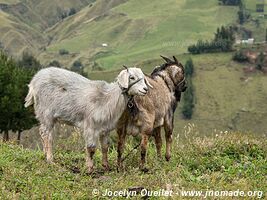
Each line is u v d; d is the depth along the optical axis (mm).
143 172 10805
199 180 10086
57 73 11344
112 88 10688
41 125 11492
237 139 12773
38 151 13227
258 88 139125
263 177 10344
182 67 12117
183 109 126938
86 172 10719
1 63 42906
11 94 40281
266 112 129500
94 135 10711
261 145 12523
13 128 40688
